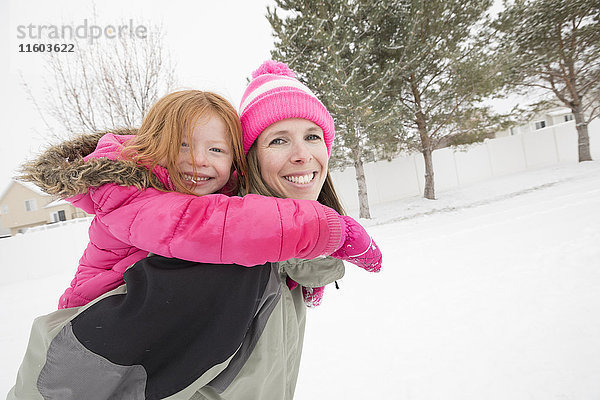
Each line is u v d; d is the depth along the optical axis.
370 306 4.09
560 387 2.26
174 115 0.83
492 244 5.82
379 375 2.71
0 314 6.13
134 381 0.64
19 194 27.30
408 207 14.45
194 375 0.66
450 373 2.59
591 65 15.80
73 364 0.62
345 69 11.78
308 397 2.57
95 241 0.83
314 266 0.96
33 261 10.76
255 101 1.01
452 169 18.16
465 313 3.50
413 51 12.20
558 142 19.27
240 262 0.71
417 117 14.36
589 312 3.08
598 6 14.92
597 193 8.43
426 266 5.26
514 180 15.95
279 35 11.55
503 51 13.84
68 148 0.85
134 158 0.78
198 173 0.85
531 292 3.69
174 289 0.66
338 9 11.89
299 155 0.98
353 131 11.70
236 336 0.70
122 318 0.64
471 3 12.87
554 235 5.59
